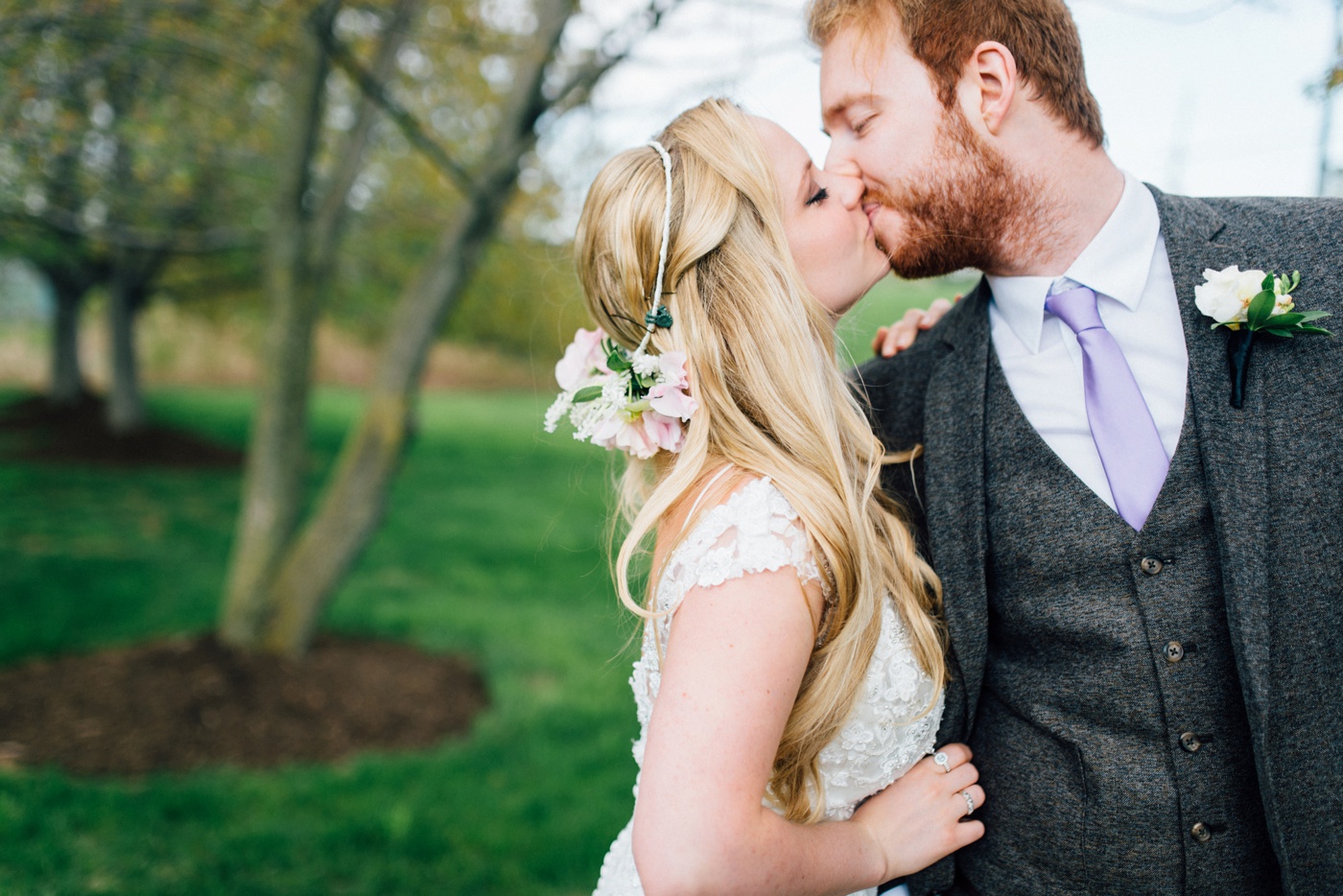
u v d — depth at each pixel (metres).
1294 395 1.23
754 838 1.01
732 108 1.41
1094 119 1.38
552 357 11.38
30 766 3.82
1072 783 1.34
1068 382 1.40
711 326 1.32
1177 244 1.34
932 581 1.44
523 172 4.52
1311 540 1.21
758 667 1.07
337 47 3.31
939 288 2.70
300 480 5.01
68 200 5.05
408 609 6.41
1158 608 1.29
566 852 3.38
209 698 4.42
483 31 4.19
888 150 1.41
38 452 11.98
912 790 1.37
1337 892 1.24
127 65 4.53
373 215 5.97
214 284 12.55
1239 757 1.29
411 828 3.48
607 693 5.03
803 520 1.18
